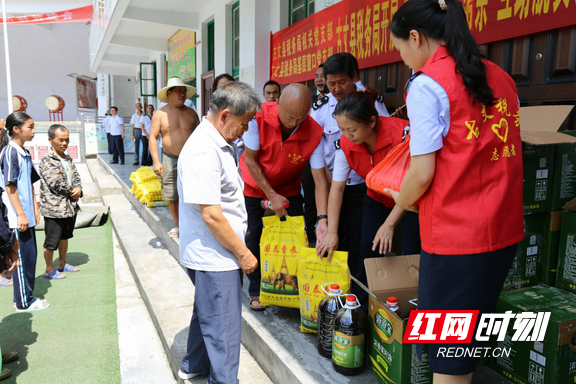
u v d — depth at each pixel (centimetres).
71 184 404
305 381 183
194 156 170
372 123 189
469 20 259
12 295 362
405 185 129
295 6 501
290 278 232
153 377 240
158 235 489
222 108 171
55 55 2167
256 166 230
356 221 254
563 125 221
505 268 129
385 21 335
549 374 161
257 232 258
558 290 190
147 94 1202
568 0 205
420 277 135
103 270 426
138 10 740
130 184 773
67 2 1408
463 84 119
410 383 166
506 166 124
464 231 122
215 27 694
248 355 243
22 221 301
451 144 120
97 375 244
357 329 187
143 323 306
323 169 238
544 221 197
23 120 308
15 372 245
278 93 384
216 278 182
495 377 182
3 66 2084
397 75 332
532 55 231
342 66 243
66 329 299
